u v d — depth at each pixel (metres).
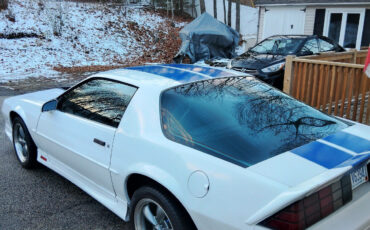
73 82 10.69
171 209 2.20
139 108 2.60
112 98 2.91
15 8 17.30
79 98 3.26
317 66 5.18
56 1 18.67
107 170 2.72
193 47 13.97
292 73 5.56
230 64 8.74
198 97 2.58
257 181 1.82
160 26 22.06
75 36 16.83
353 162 1.87
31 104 3.89
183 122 2.38
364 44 13.95
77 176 3.29
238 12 22.77
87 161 2.96
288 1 15.45
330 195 1.84
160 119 2.45
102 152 2.78
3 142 5.12
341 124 2.60
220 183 1.93
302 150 2.08
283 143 2.19
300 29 15.56
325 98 5.15
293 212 1.68
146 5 25.11
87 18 19.27
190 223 2.19
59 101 3.48
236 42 15.29
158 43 19.34
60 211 3.21
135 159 2.45
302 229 1.69
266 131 2.32
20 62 13.03
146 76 2.93
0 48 13.77
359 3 13.38
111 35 18.44
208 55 14.28
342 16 14.26
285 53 8.61
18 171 4.11
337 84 4.92
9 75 11.42
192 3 27.12
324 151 2.07
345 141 2.23
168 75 2.93
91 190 3.13
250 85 2.95
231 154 2.07
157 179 2.23
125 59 15.93
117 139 2.63
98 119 2.93
